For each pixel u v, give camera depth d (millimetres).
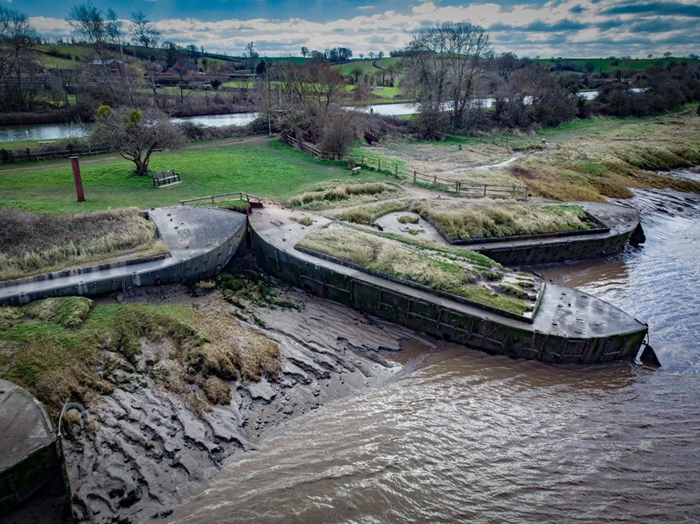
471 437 15016
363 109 65625
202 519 12117
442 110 66875
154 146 34156
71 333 16844
